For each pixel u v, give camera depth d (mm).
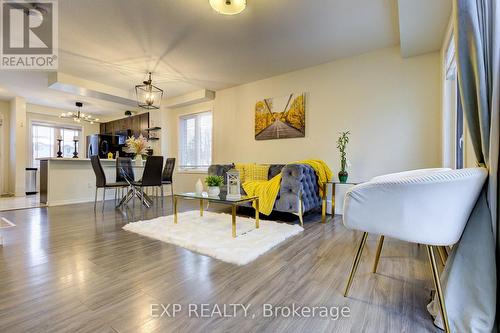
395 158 3363
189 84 4969
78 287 1534
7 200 5230
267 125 4582
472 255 1171
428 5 2225
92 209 4180
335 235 2688
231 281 1628
